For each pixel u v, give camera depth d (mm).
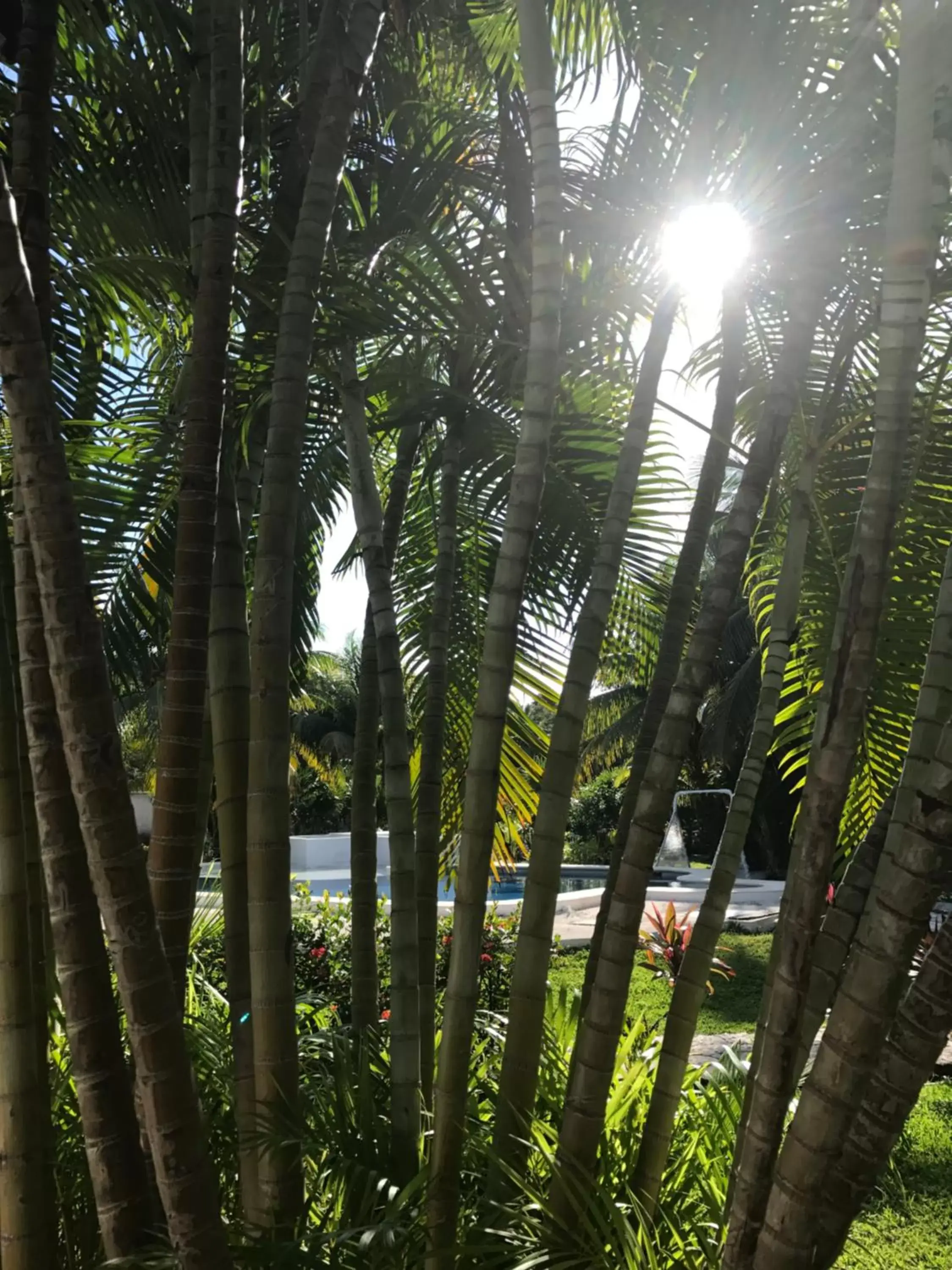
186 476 2074
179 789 2090
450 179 3146
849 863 1993
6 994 1868
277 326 2697
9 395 1616
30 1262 1854
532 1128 2236
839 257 2174
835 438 2371
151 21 2449
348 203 3314
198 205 2336
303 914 6945
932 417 2584
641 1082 2787
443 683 3172
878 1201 3760
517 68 3160
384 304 2609
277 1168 2109
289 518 2197
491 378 2977
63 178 2779
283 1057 2139
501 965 6562
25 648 1757
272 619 2170
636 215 2590
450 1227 2023
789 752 3602
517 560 2080
